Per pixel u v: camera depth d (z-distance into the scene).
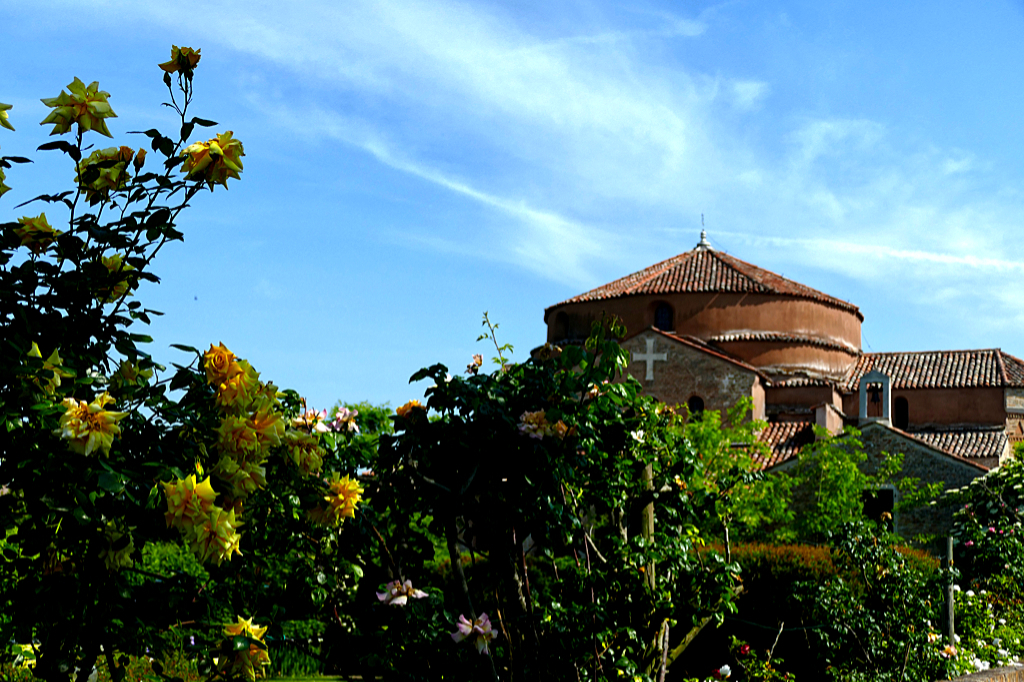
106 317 3.74
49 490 3.13
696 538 7.46
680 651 7.06
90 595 3.33
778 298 34.62
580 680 5.89
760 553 12.11
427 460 5.23
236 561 4.18
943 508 23.59
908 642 10.56
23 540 3.37
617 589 6.42
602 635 5.96
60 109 3.52
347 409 5.55
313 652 4.85
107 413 3.12
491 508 5.25
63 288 3.59
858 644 10.67
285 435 3.89
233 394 3.51
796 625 11.56
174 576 3.71
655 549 6.60
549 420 5.22
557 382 5.54
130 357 3.65
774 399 32.84
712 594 7.10
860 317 37.97
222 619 4.13
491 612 6.03
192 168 3.66
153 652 3.63
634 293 34.88
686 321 34.44
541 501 5.34
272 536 4.62
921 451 24.42
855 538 10.93
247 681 3.72
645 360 31.06
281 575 4.95
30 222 3.70
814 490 24.16
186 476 3.43
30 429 3.16
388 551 5.12
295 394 5.22
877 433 24.91
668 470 6.93
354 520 4.95
